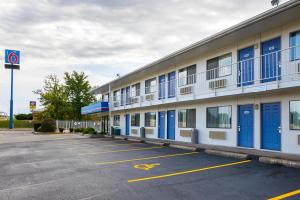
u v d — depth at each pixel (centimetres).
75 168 1134
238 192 734
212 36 1552
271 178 871
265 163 1120
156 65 2273
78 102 5319
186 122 2091
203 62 1880
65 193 764
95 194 746
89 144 2233
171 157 1359
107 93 4009
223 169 1027
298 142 1251
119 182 869
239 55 1589
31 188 832
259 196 696
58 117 5056
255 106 1488
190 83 2017
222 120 1727
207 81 1823
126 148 1838
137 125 2922
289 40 1291
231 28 1412
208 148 1569
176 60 2103
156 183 845
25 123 6081
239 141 1592
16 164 1288
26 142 2558
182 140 2117
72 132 4488
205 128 1870
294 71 1253
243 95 1508
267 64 1410
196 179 884
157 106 2495
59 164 1251
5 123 5944
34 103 5666
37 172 1079
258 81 1433
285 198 674
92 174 1002
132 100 2845
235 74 1599
